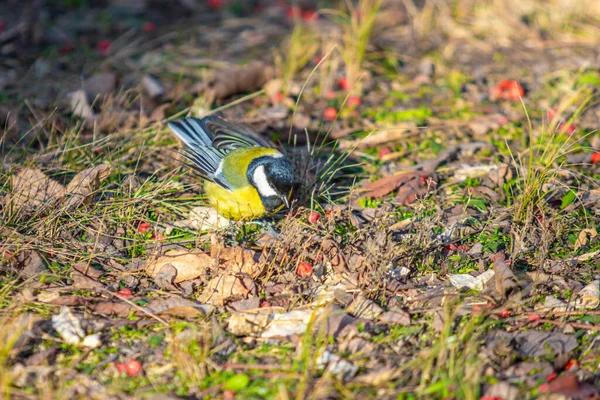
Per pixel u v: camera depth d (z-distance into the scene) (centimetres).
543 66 1697
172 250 1003
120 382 771
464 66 1719
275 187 1019
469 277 958
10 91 1512
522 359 809
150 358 811
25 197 1070
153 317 874
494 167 1252
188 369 779
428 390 746
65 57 1714
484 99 1538
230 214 1068
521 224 1067
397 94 1567
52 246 998
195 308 869
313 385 762
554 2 2012
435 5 2044
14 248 976
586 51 1781
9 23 1862
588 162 1252
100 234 1035
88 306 886
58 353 813
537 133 1376
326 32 1866
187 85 1577
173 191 1144
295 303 905
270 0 2134
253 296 914
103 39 1831
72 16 1959
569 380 762
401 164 1283
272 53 1758
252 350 827
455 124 1422
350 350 822
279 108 1474
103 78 1536
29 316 862
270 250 1000
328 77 1612
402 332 852
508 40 1856
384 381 768
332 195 1177
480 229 1061
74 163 1195
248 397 748
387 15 1953
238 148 1106
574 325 855
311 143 1357
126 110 1423
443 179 1224
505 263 945
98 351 820
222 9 2064
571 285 934
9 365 786
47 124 1330
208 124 1206
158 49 1784
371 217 1103
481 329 845
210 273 954
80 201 1066
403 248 967
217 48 1805
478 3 2016
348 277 948
